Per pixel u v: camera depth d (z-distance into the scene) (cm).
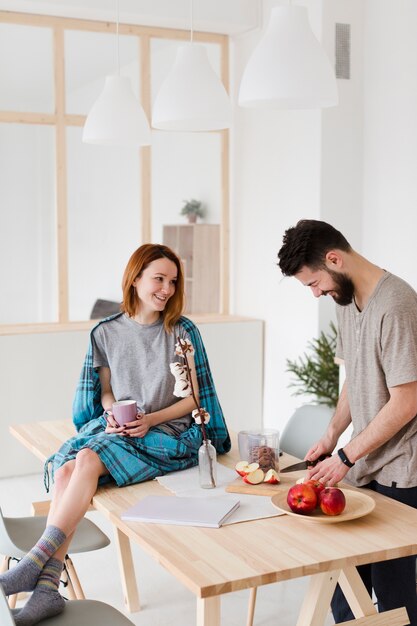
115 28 519
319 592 194
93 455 238
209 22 519
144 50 530
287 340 528
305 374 483
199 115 277
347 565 182
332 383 476
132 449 245
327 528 200
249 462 242
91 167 706
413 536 194
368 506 210
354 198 496
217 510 211
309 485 207
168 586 329
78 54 545
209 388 278
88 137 336
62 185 521
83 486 231
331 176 489
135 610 306
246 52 546
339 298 225
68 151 746
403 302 216
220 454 275
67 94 548
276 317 538
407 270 464
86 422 286
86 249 717
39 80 542
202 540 192
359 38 490
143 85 533
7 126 775
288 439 299
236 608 306
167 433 264
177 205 614
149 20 513
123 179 655
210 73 282
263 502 220
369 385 227
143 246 275
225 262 583
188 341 254
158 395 273
